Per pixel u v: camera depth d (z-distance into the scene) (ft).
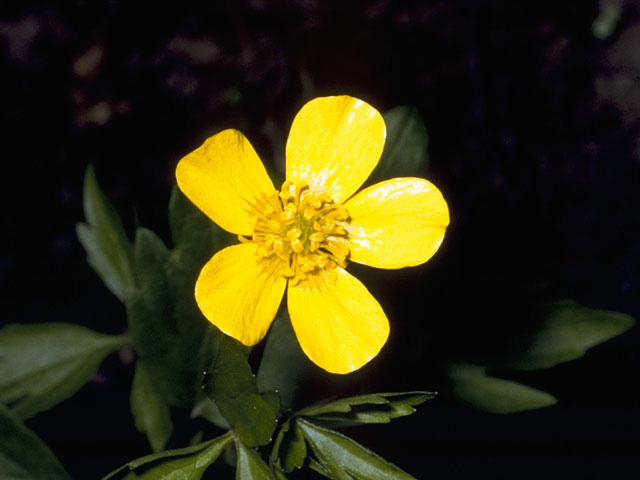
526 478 0.47
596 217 0.59
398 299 0.44
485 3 0.68
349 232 0.38
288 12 0.68
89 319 0.55
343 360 0.36
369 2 0.68
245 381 0.34
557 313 0.44
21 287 0.56
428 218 0.38
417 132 0.41
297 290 0.37
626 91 0.65
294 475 0.40
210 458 0.36
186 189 0.35
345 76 0.65
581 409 0.51
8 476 0.39
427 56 0.67
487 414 0.49
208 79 0.65
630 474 0.48
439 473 0.47
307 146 0.38
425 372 0.43
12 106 0.63
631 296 0.56
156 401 0.40
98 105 0.63
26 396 0.43
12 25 0.66
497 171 0.61
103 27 0.66
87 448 0.49
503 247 0.46
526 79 0.66
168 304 0.37
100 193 0.43
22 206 0.59
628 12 0.67
